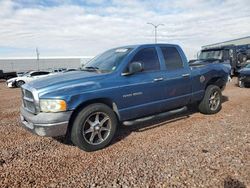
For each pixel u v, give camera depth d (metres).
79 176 3.48
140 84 4.91
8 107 9.46
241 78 12.14
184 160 3.80
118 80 4.65
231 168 3.46
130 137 5.02
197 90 6.08
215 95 6.55
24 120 4.64
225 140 4.57
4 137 5.30
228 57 16.69
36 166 3.86
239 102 8.02
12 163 3.99
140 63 4.70
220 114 6.52
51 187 3.23
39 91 4.12
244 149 4.10
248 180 3.14
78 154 4.28
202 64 6.64
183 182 3.17
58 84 4.24
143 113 5.11
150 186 3.12
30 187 3.24
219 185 3.06
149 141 4.73
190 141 4.61
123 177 3.39
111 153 4.25
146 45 5.29
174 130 5.32
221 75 6.72
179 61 5.77
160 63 5.37
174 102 5.59
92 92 4.30
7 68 62.44
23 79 22.73
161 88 5.27
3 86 25.03
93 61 5.60
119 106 4.68
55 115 4.01
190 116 6.42
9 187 3.25
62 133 4.09
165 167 3.60
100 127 4.45
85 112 4.24
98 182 3.29
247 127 5.28
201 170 3.45
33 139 5.12
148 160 3.88
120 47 5.56
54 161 4.03
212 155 3.92
